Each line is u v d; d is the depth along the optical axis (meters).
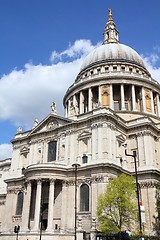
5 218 66.44
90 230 48.28
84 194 55.50
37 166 56.59
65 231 51.59
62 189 57.22
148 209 55.31
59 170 57.31
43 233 47.72
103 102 80.44
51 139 66.50
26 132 74.62
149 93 84.06
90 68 92.62
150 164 59.41
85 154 59.12
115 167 54.78
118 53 93.06
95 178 54.19
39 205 53.84
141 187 57.81
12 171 71.81
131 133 65.12
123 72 84.69
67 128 64.12
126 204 44.38
